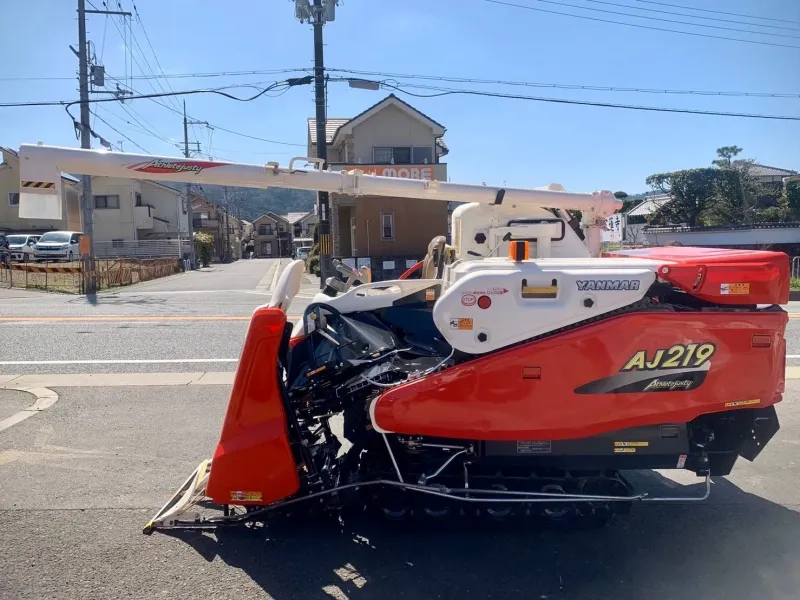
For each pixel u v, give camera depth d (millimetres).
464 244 6578
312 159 4922
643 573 3590
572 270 3686
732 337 3686
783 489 4762
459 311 3658
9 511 4301
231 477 3771
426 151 31938
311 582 3477
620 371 3646
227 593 3363
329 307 4082
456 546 3881
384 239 29156
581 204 5902
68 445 5605
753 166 38625
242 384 3762
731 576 3557
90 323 12898
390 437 3893
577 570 3619
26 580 3457
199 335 11375
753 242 28516
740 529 4125
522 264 3822
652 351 3646
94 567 3598
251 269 44875
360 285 4695
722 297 3732
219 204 84438
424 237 29312
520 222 6500
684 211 36719
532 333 3658
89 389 7488
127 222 52156
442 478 3902
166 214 57188
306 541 3912
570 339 3627
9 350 9930
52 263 33344
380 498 3938
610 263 3846
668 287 3877
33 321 13172
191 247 48219
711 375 3688
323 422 4344
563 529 4078
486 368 3635
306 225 112500
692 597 3355
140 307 16219
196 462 5227
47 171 4355
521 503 3889
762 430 3939
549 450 3766
